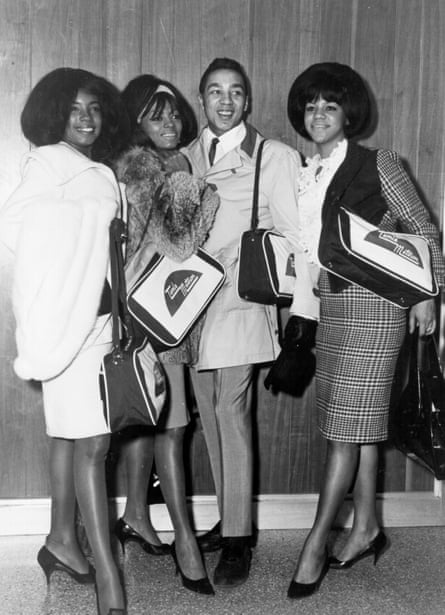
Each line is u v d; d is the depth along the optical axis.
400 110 2.97
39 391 2.93
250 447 2.60
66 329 2.16
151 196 2.33
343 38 2.93
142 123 2.59
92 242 2.18
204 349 2.54
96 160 2.53
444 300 3.04
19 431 2.93
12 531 2.94
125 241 2.31
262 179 2.54
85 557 2.57
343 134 2.52
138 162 2.36
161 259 2.39
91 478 2.24
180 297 2.38
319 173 2.45
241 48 2.89
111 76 2.85
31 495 2.96
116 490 2.96
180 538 2.52
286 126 2.94
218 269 2.42
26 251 2.16
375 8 2.93
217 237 2.54
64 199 2.19
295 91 2.51
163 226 2.31
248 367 2.56
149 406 2.14
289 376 2.56
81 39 2.83
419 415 2.63
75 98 2.37
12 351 2.90
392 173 2.36
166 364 2.50
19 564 2.69
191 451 2.99
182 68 2.88
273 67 2.91
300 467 3.06
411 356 2.69
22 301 2.17
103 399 2.15
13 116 2.83
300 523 3.04
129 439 2.72
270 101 2.92
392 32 2.94
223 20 2.88
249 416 2.62
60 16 2.81
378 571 2.65
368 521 2.65
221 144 2.58
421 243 2.31
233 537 2.58
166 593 2.49
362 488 2.64
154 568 2.67
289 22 2.90
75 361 2.21
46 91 2.36
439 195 3.02
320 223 2.40
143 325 2.36
